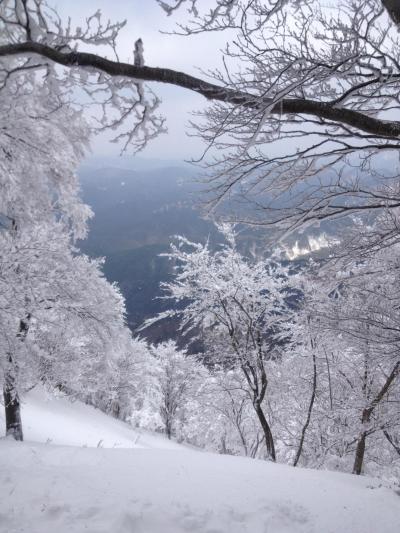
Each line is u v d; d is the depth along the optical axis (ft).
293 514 16.79
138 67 10.46
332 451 41.86
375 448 40.93
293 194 14.66
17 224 38.93
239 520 15.79
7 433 40.98
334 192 13.73
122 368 100.42
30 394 79.87
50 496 15.48
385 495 19.76
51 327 43.50
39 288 37.99
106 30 11.37
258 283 41.42
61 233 41.47
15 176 31.50
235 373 45.37
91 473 19.88
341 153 12.16
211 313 42.70
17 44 10.84
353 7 13.34
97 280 44.37
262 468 24.40
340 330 22.27
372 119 10.62
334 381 42.55
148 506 15.19
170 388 103.76
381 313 20.95
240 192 13.70
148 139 12.57
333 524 16.15
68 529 12.84
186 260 42.55
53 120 27.37
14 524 13.10
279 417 45.80
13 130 25.95
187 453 27.27
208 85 10.52
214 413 50.06
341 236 19.35
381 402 30.40
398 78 10.22
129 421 114.42
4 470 18.58
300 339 40.52
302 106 10.55
